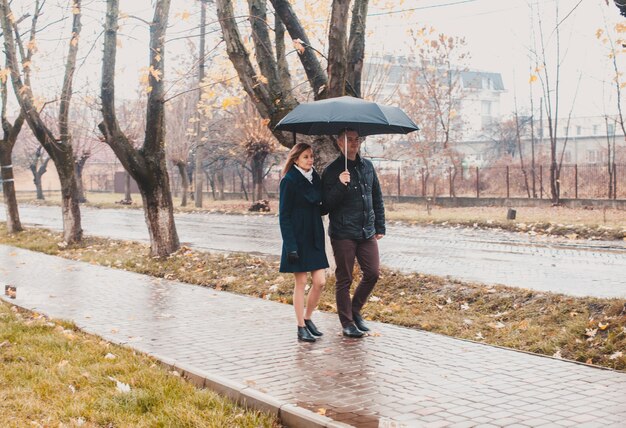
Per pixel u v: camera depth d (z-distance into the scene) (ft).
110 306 31.96
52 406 17.66
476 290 31.60
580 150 181.06
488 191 117.39
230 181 163.84
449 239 61.46
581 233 60.29
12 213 74.59
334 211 25.18
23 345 24.07
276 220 90.38
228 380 19.30
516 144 187.62
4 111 73.05
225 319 28.81
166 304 32.42
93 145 144.77
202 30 86.74
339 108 23.50
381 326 27.25
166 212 49.60
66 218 61.93
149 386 18.95
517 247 54.65
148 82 49.34
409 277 35.35
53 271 44.50
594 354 21.83
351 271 25.41
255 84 37.11
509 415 16.20
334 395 18.10
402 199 111.75
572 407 16.75
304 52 36.81
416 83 119.24
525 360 21.65
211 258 45.96
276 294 34.47
